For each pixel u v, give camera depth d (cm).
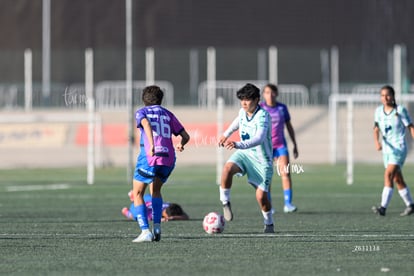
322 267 3550
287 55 14975
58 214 5856
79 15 15488
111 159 11775
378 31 16000
